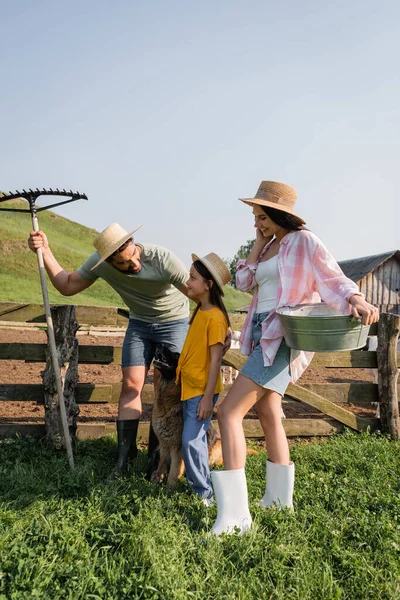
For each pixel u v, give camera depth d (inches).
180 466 168.7
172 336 188.7
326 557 118.2
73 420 208.2
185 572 110.6
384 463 193.9
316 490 159.5
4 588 99.7
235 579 108.1
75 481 160.4
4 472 168.1
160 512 138.5
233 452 133.6
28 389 212.4
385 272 928.3
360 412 316.5
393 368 239.5
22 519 132.6
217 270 152.9
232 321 245.6
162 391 170.1
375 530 129.5
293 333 125.3
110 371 404.5
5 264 1401.3
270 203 136.8
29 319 209.5
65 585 102.4
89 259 182.2
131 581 102.8
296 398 236.4
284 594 104.3
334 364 241.8
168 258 176.2
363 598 104.7
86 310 215.6
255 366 135.0
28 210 181.8
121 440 182.4
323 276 133.6
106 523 129.3
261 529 130.0
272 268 139.4
